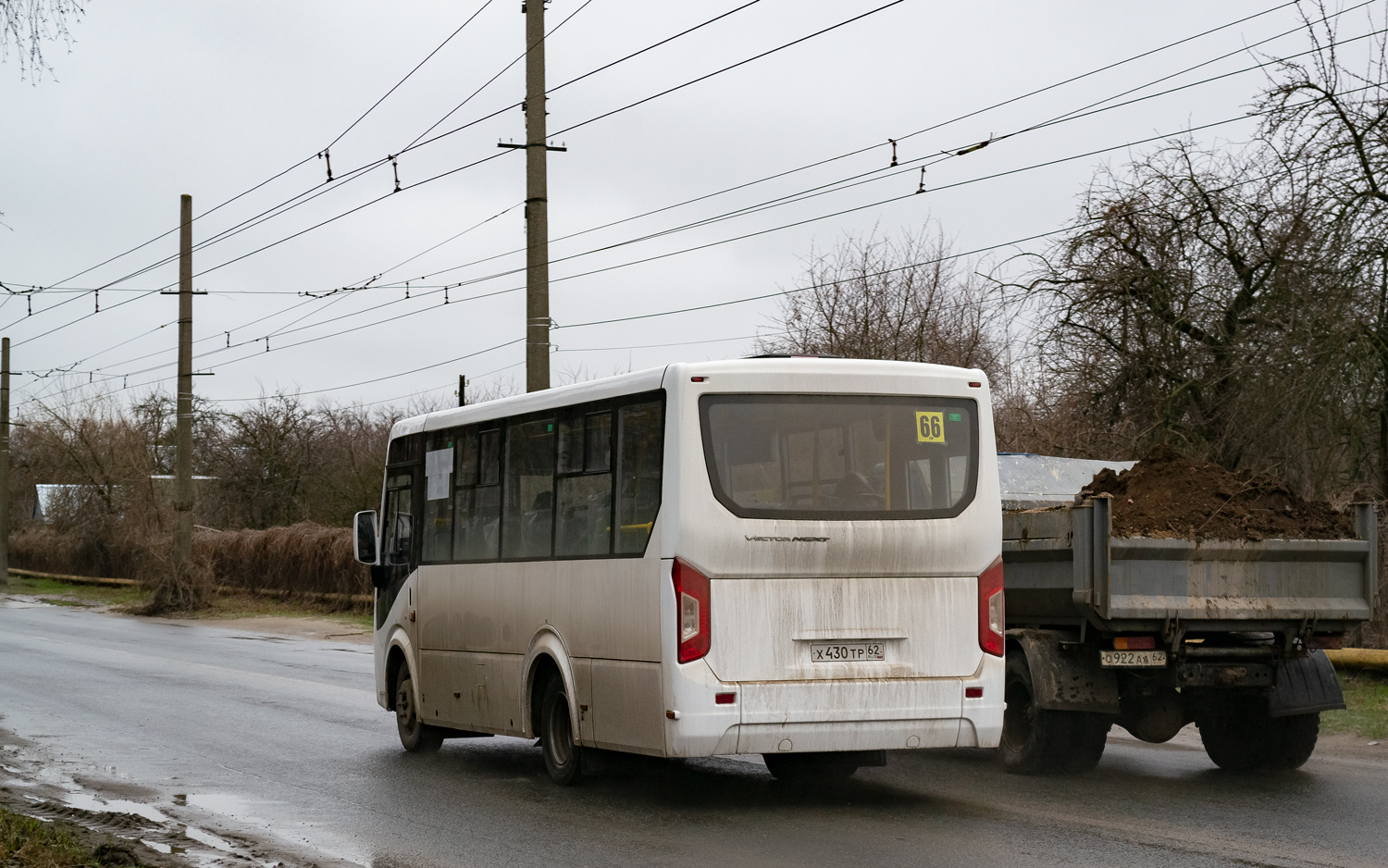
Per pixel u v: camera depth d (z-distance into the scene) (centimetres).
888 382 949
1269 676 1038
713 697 888
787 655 905
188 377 3984
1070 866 744
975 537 951
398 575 1320
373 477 4734
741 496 907
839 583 919
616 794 1022
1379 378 1750
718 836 853
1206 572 1012
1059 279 2252
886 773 1109
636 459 954
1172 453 1079
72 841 802
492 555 1146
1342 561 1048
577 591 1010
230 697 1767
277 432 6450
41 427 6078
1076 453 2238
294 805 998
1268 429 1827
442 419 1256
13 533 6788
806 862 769
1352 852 775
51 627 3334
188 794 1052
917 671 929
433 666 1241
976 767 1128
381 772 1162
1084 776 1070
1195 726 1406
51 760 1233
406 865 788
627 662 946
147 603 4009
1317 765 1120
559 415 1057
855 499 929
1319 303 1773
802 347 3144
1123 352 2211
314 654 2527
